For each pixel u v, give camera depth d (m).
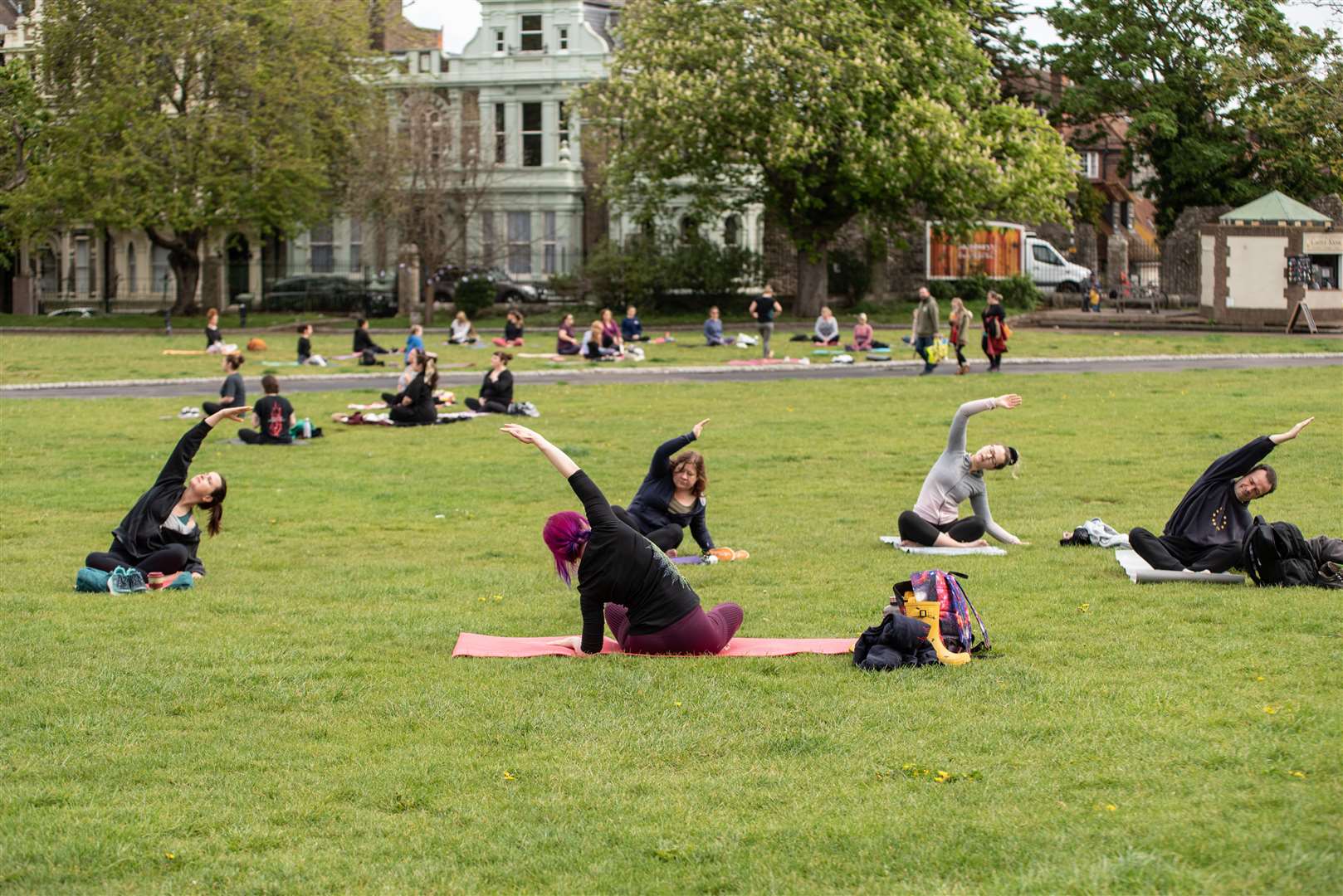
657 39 51.59
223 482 12.26
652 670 8.75
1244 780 6.49
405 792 6.62
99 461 20.55
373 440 23.00
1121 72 60.16
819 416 25.36
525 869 5.75
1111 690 8.07
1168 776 6.59
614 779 6.80
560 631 10.12
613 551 8.98
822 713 7.77
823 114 49.59
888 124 49.75
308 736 7.55
